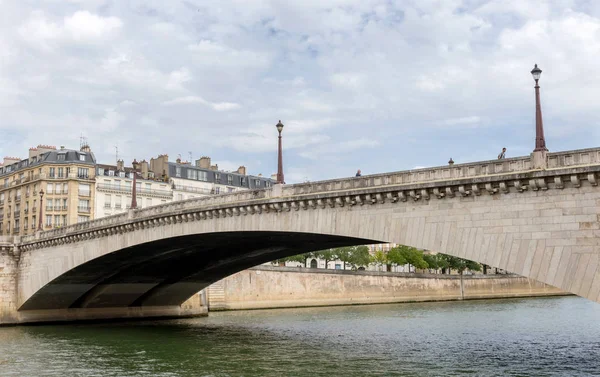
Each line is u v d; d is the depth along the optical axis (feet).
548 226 102.94
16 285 230.07
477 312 289.94
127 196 358.64
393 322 232.73
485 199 111.14
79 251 208.23
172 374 123.85
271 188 149.38
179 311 258.98
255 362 136.77
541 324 224.94
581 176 99.45
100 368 131.54
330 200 134.82
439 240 116.47
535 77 107.34
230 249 197.88
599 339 176.24
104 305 240.53
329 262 481.87
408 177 122.72
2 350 157.48
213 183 404.36
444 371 123.34
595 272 97.19
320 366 130.62
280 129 152.46
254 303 309.01
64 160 340.59
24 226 349.20
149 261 211.61
